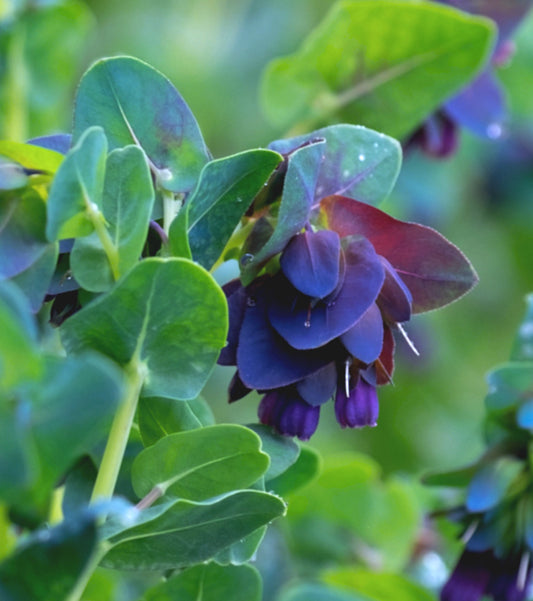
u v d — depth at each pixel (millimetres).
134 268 893
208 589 953
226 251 949
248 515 909
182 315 904
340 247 932
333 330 920
